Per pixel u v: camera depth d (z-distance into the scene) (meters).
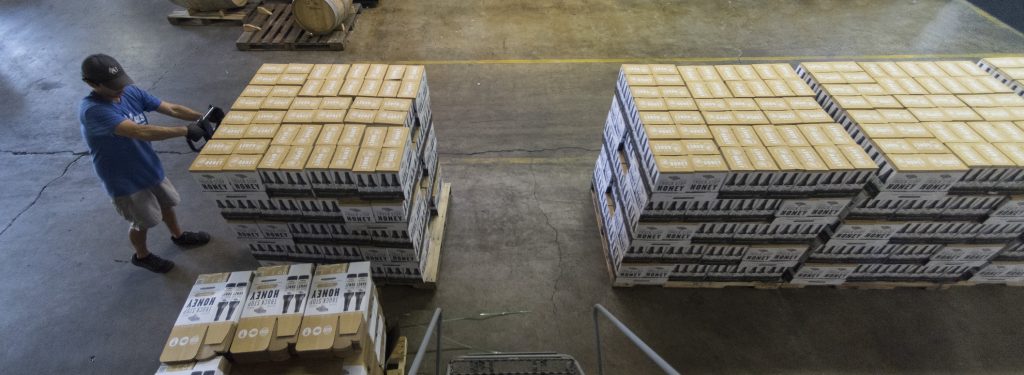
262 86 4.08
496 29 8.98
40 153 6.07
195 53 8.12
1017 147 3.38
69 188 5.61
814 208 3.52
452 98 7.17
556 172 5.93
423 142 4.29
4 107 6.82
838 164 3.25
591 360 4.05
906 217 3.64
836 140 3.48
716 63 8.00
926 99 3.91
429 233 4.69
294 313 2.97
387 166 3.24
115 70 3.30
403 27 9.01
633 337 2.49
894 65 4.39
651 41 8.64
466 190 5.67
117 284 4.61
